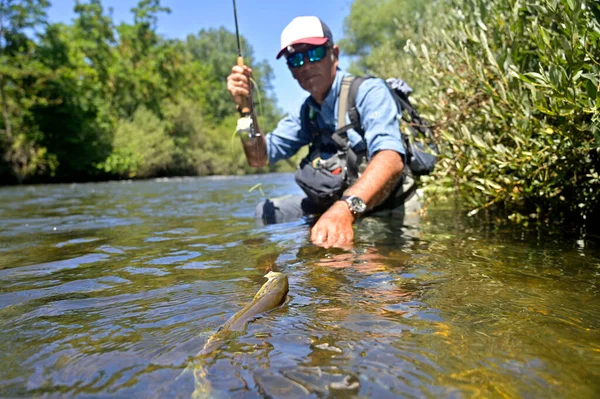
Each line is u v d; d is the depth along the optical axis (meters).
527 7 2.74
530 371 1.03
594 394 0.93
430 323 1.33
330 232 2.73
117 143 28.16
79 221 4.48
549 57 2.41
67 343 1.25
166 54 39.66
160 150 29.61
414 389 0.96
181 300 1.63
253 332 1.29
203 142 34.75
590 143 2.36
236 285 1.83
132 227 3.87
